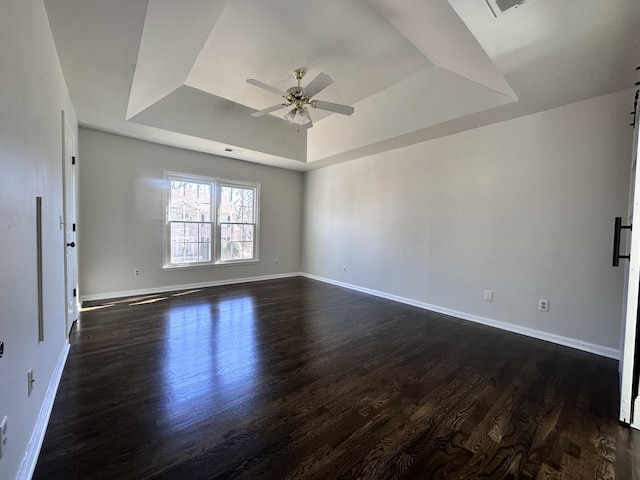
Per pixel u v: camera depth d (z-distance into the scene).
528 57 2.11
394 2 2.08
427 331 3.29
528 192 3.19
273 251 6.18
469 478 1.35
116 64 2.28
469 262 3.70
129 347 2.68
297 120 3.36
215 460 1.43
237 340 2.91
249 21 2.46
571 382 2.22
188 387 2.06
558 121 2.98
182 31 2.18
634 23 1.72
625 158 2.62
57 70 2.16
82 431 1.59
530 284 3.19
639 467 1.43
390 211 4.67
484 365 2.49
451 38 2.18
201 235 5.18
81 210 4.03
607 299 2.72
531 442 1.59
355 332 3.21
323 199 6.02
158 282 4.74
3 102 1.10
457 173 3.80
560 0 1.57
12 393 1.16
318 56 2.94
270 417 1.76
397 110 3.76
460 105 3.20
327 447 1.53
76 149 3.54
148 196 4.56
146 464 1.39
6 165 1.13
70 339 2.83
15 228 1.22
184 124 4.04
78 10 1.70
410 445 1.55
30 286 1.43
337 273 5.69
